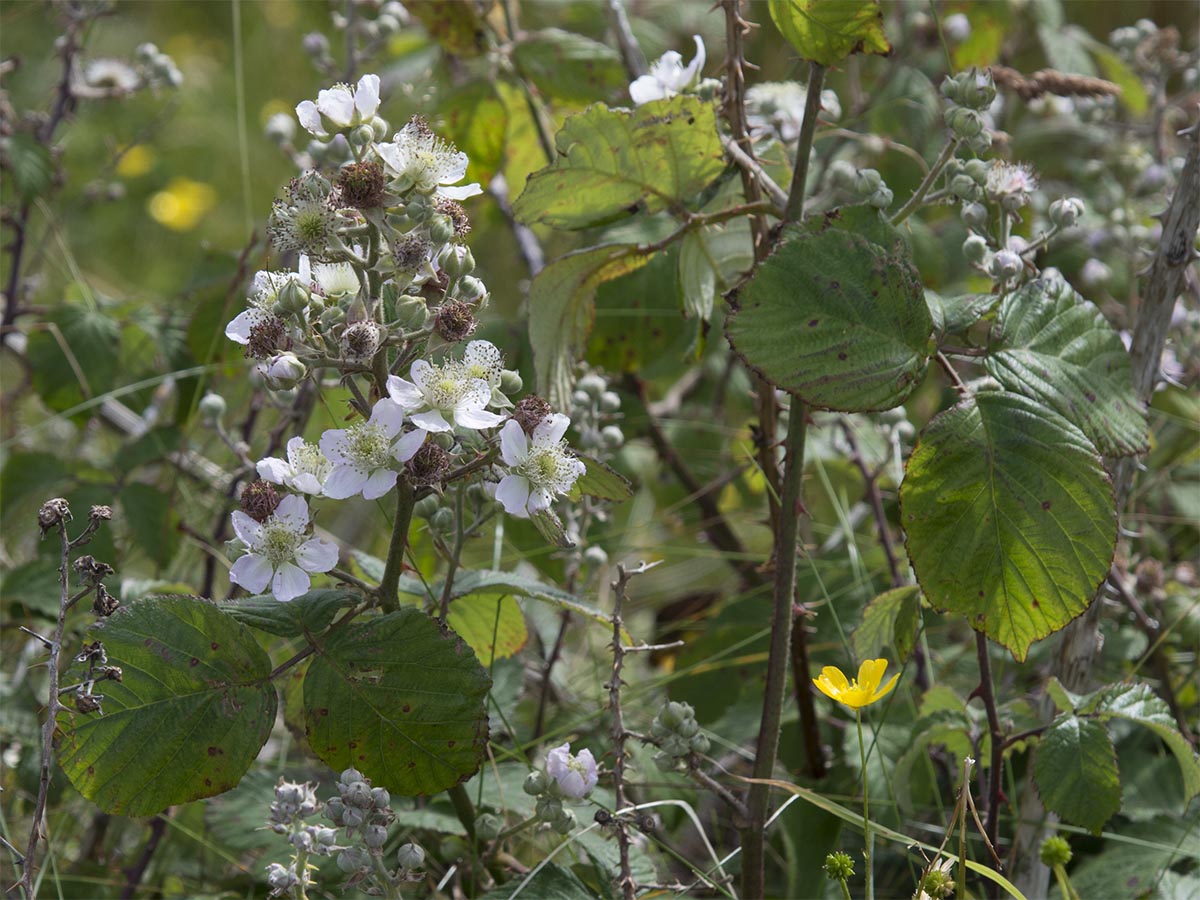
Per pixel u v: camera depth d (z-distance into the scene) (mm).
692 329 1206
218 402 1149
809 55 1018
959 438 983
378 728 976
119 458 1235
